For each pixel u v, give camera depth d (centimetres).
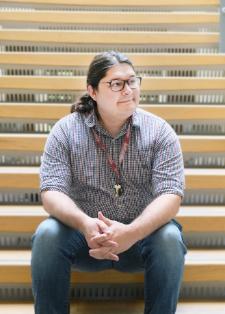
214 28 414
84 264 160
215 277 189
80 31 372
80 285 187
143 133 159
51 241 144
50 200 150
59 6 439
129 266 164
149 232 143
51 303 145
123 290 189
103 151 158
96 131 159
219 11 393
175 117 276
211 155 254
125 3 439
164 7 439
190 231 207
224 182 229
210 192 231
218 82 304
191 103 306
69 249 148
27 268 187
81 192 164
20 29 389
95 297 189
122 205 162
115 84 150
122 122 157
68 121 164
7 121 277
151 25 412
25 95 305
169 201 147
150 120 163
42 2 438
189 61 336
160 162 155
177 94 305
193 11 439
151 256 144
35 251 144
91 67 156
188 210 217
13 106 275
